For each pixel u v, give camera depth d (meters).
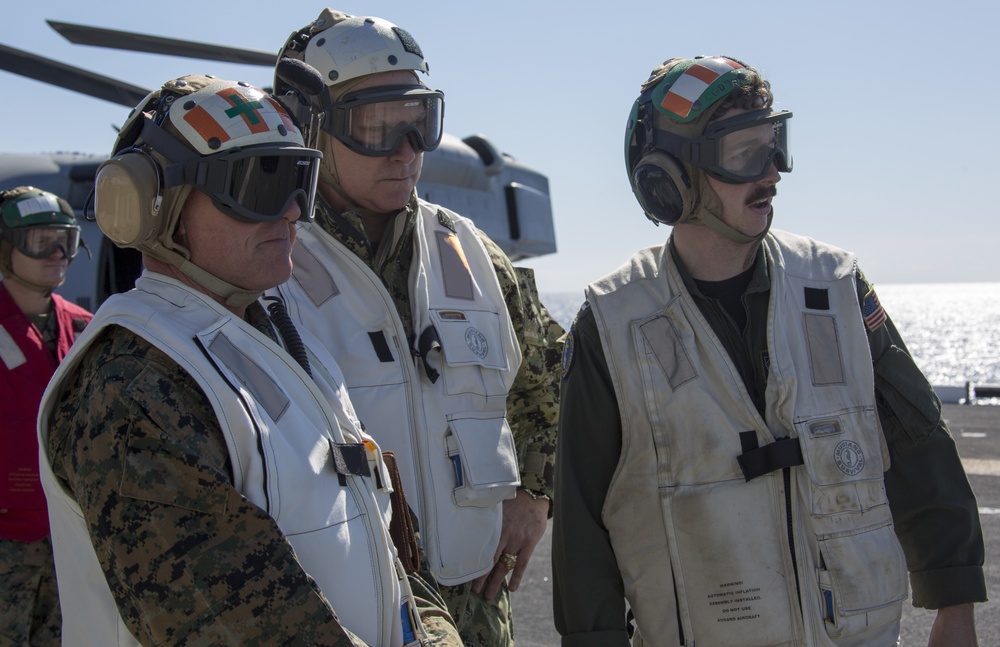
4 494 3.42
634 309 2.14
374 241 2.36
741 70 2.04
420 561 1.76
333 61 2.21
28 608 3.41
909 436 2.13
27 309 3.82
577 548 2.13
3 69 7.24
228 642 1.28
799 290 2.13
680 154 2.05
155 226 1.49
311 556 1.41
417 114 2.26
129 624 1.32
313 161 1.59
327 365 1.75
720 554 2.02
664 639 2.08
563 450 2.17
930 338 123.50
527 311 2.64
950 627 2.11
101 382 1.36
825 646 1.98
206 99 1.52
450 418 2.25
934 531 2.12
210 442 1.35
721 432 2.05
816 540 2.00
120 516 1.30
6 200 3.81
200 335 1.44
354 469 1.52
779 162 2.07
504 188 10.15
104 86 7.70
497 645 2.36
